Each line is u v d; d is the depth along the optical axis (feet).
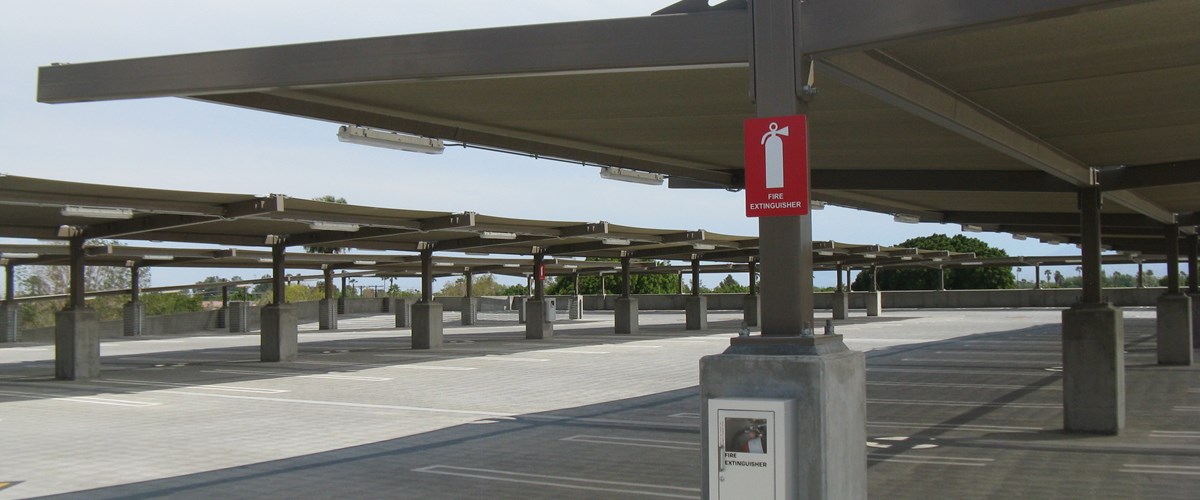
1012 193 48.65
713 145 38.32
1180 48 21.54
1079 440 37.14
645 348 94.43
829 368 17.66
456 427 42.93
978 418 43.52
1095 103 27.40
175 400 54.29
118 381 66.69
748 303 138.31
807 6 18.85
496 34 21.62
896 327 126.00
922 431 39.96
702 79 25.67
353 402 52.60
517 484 30.48
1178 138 32.81
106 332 146.51
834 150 37.55
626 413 47.19
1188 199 52.11
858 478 19.03
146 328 151.12
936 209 62.23
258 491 29.58
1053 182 40.68
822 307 210.59
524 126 33.86
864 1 18.38
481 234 85.30
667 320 165.89
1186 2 18.06
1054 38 20.75
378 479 31.40
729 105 29.50
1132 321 126.72
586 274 179.63
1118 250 90.27
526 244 110.22
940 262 155.02
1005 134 29.76
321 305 153.99
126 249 103.45
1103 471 31.22
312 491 29.58
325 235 83.30
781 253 18.47
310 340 120.47
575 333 126.82
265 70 23.48
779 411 17.10
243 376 69.31
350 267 145.79
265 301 233.35
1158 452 34.45
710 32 19.93
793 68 18.78
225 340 129.08
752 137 18.92
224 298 169.17
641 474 31.96
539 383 61.93
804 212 18.33
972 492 28.40
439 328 99.09
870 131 33.09
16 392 59.62
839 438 18.11
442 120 32.76
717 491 17.69
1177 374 60.95
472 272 164.55
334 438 39.99
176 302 214.28
